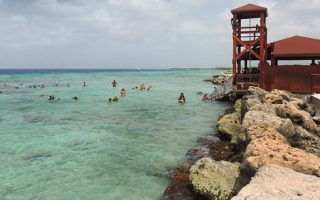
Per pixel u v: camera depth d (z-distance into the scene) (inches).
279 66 1267.2
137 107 1481.3
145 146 765.3
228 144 713.0
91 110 1391.5
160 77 5275.6
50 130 962.1
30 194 496.4
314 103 885.2
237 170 450.3
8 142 812.0
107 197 480.4
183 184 494.3
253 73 1515.7
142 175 568.1
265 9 1352.1
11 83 3336.6
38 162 649.6
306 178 283.4
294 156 351.6
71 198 480.1
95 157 681.0
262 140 410.3
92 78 4739.2
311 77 1221.7
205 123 1059.9
